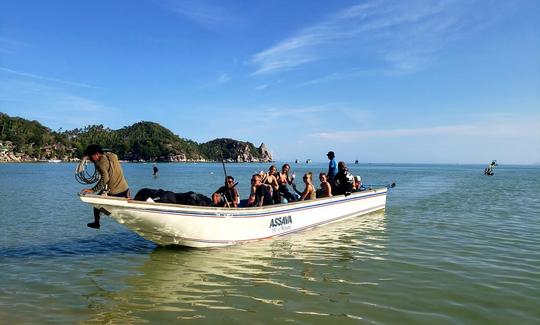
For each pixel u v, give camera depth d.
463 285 6.55
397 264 7.86
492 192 27.47
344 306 5.59
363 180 47.25
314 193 12.09
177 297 5.97
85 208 16.44
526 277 7.02
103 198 7.47
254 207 9.57
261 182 10.78
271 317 5.20
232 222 9.12
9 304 5.65
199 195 9.31
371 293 6.14
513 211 16.61
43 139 167.12
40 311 5.41
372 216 14.98
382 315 5.29
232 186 9.95
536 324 5.05
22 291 6.22
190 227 8.52
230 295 6.05
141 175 57.09
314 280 6.79
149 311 5.42
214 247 9.10
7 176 48.19
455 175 66.19
